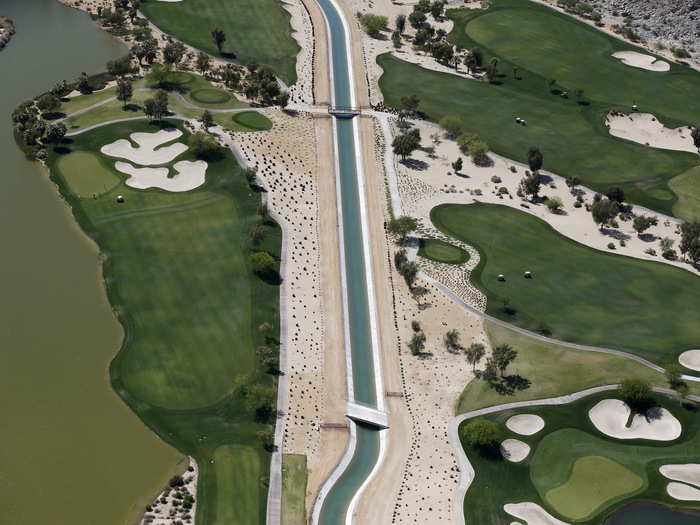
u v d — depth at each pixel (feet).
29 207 570.46
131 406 432.66
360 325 502.38
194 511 382.22
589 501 402.52
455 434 434.30
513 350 471.21
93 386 443.32
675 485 413.80
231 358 464.65
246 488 396.16
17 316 483.10
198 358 462.60
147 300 498.69
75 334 474.49
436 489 404.16
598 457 425.28
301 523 383.24
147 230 553.64
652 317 522.88
